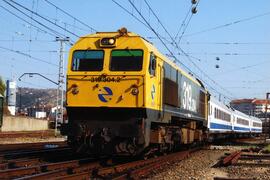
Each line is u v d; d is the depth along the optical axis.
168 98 19.52
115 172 14.57
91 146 16.58
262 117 133.38
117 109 16.42
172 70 20.50
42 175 12.15
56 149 21.86
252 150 29.19
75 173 13.55
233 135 55.97
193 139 26.97
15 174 13.02
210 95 34.16
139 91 16.33
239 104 144.75
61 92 47.25
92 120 16.72
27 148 24.05
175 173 15.44
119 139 16.52
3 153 19.75
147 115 16.45
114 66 16.70
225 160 19.33
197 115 27.62
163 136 19.19
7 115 58.62
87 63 16.98
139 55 16.62
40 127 65.75
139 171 14.33
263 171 17.12
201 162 20.48
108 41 16.88
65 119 17.41
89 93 16.72
